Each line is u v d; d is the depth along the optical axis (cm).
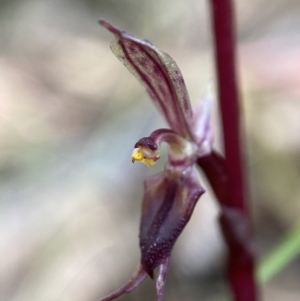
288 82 16
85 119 17
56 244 14
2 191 15
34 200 15
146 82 9
